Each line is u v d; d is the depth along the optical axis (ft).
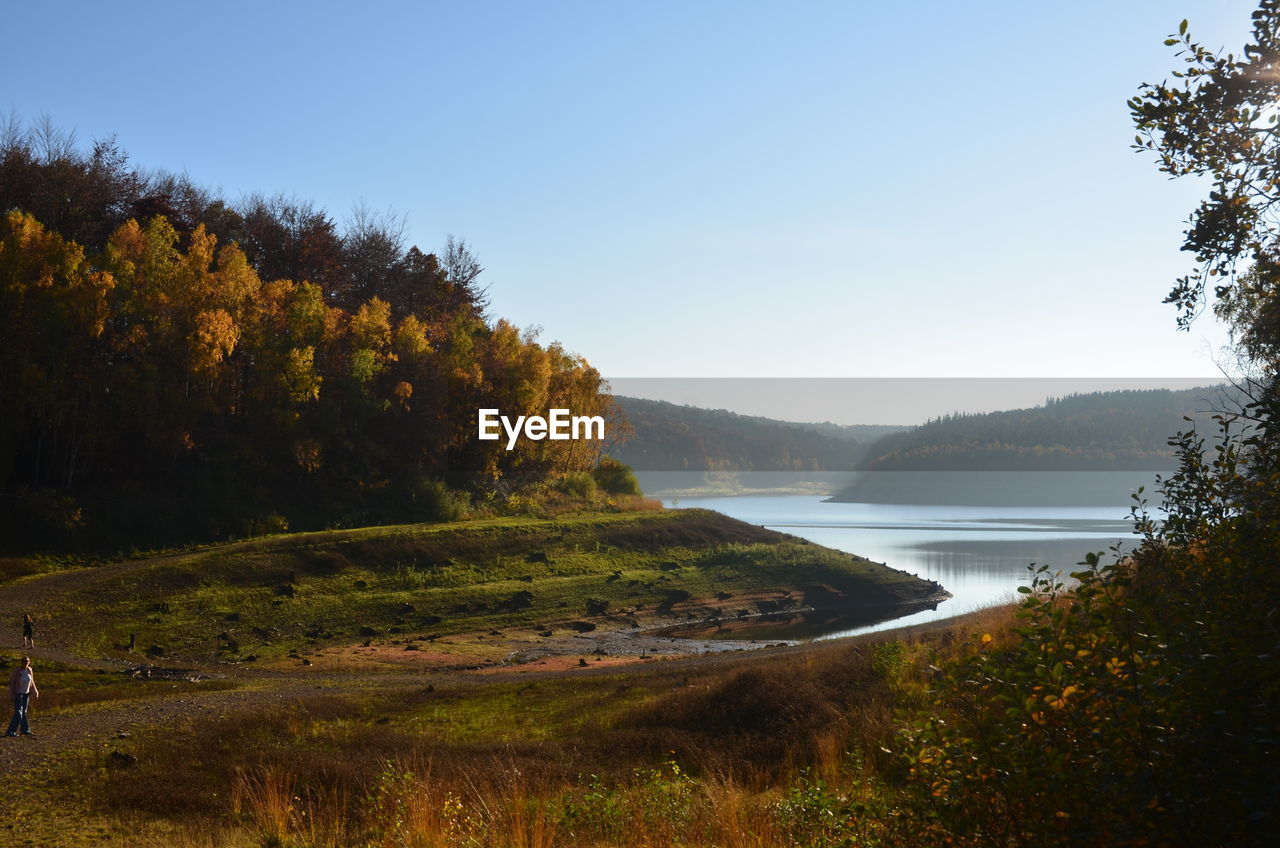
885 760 48.32
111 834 44.88
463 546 208.44
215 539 196.24
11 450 186.91
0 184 237.25
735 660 124.47
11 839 43.96
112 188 267.39
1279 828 14.53
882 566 261.65
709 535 260.62
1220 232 23.80
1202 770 15.29
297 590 168.86
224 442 224.53
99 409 201.16
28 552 171.01
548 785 53.83
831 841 29.99
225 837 43.24
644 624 191.42
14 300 192.13
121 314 205.77
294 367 230.89
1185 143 23.79
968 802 17.97
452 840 35.73
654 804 40.91
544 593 194.80
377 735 72.54
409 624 166.91
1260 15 23.16
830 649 103.55
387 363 273.13
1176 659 16.03
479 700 96.17
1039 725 16.80
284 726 76.79
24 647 124.77
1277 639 15.72
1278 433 21.24
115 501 194.80
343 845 38.91
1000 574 277.85
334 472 242.37
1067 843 16.37
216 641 143.64
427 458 271.08
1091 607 17.98
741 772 59.57
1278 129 22.86
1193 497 21.35
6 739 70.54
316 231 317.83
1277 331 26.32
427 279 359.87
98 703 90.84
